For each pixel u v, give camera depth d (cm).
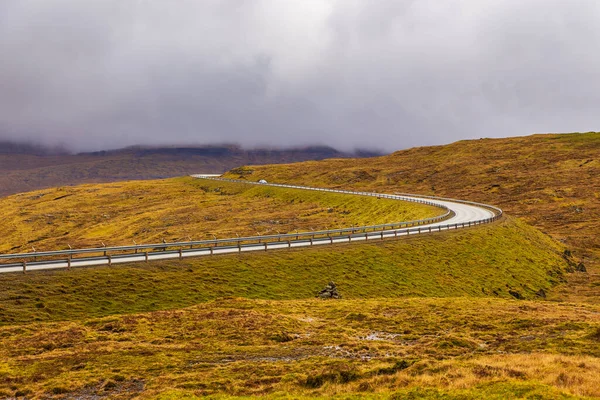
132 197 18988
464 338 2970
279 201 15262
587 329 3080
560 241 9981
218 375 2358
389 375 2216
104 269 4156
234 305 3816
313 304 4059
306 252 5341
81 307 3575
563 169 17512
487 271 6072
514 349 2750
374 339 3119
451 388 1955
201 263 4631
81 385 2248
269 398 1991
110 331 3155
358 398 1920
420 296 4906
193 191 19588
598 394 1836
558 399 1762
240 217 12812
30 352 2723
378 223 10188
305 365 2488
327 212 12500
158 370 2464
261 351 2802
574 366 2214
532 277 6412
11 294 3541
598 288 6375
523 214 13162
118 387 2256
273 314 3591
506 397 1802
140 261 4459
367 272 5166
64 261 4353
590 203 13575
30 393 2184
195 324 3300
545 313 3725
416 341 3055
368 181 19875
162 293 3978
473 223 7831
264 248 5344
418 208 10556
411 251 5931
